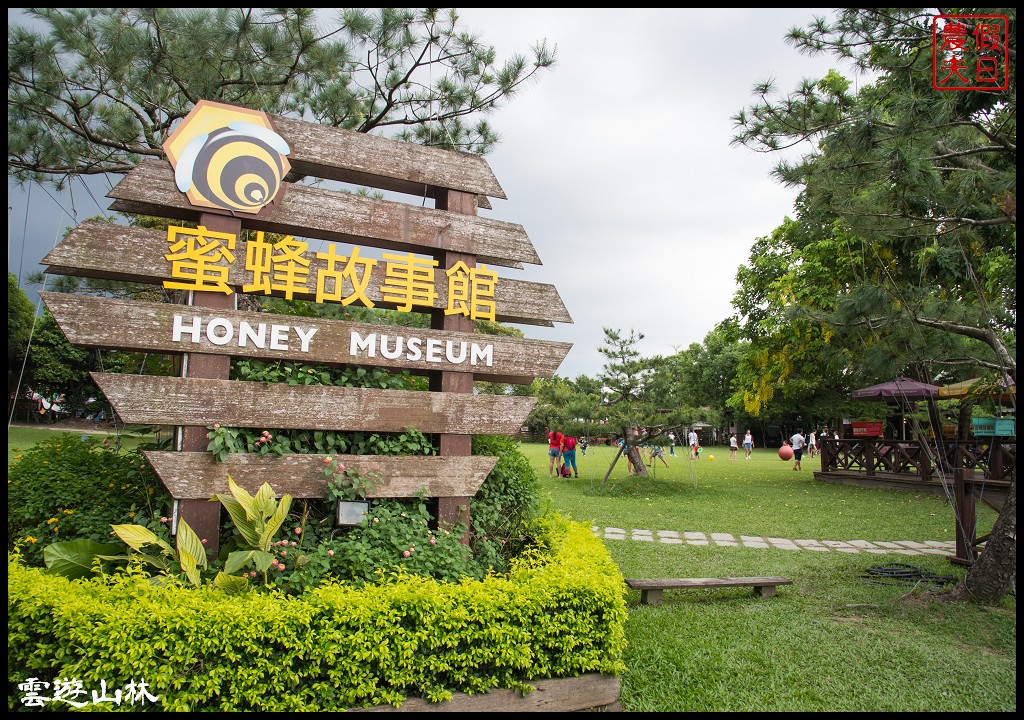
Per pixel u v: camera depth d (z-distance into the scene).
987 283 9.05
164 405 3.61
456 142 7.47
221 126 3.94
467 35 6.82
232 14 5.78
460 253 4.61
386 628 3.10
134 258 3.66
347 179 4.52
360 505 3.86
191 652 2.82
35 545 3.95
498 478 4.95
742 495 12.50
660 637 4.39
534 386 19.19
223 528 3.92
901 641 4.38
